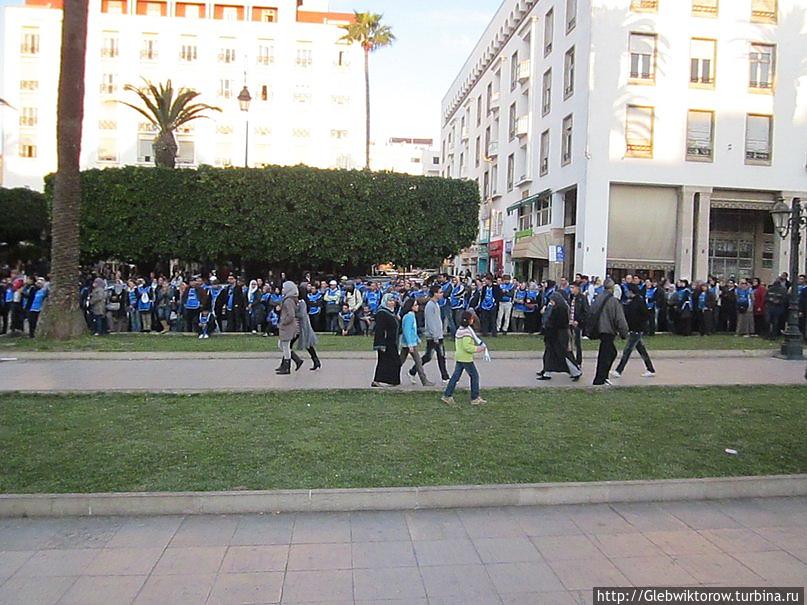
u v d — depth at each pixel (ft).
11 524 16.75
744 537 16.24
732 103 90.07
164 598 12.83
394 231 83.61
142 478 19.35
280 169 81.10
